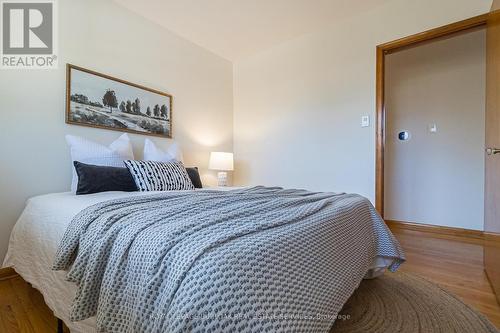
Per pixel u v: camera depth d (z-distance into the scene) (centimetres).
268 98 333
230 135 363
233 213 85
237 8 247
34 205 154
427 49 310
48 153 192
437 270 185
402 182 348
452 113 315
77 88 207
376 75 250
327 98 283
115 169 184
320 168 288
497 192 149
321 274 77
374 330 115
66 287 100
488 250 169
